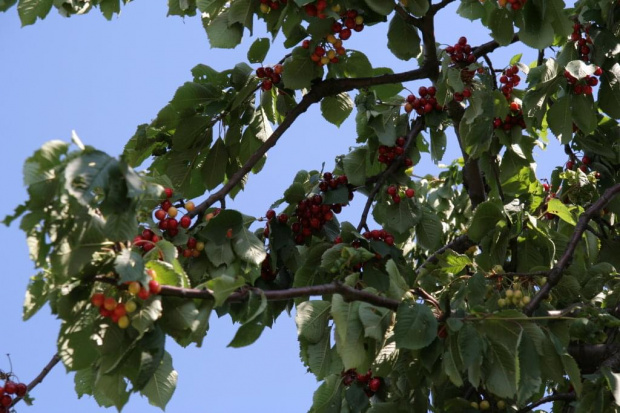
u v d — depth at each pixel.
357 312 4.13
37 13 6.30
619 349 5.11
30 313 3.68
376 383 5.09
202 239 4.82
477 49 6.28
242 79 5.78
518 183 6.64
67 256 3.47
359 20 5.56
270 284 5.55
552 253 5.62
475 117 5.79
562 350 4.27
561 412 5.52
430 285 5.36
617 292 5.49
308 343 4.83
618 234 6.67
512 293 5.00
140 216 4.50
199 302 3.82
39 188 3.37
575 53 6.04
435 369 4.40
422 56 7.26
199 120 5.79
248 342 4.06
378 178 6.09
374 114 5.80
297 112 5.94
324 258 5.00
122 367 3.71
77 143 3.41
